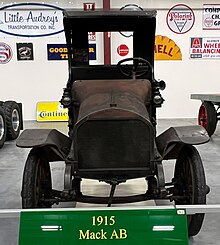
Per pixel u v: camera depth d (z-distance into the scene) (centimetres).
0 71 917
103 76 316
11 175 416
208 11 900
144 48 323
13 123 640
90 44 905
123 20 305
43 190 242
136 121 225
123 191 342
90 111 230
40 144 227
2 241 246
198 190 220
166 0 891
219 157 494
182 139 232
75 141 227
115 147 227
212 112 604
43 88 925
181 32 906
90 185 362
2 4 889
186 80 925
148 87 279
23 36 905
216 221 273
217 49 916
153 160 230
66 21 302
